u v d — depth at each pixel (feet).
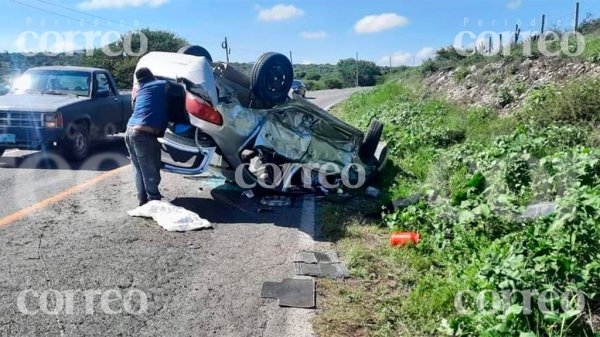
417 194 23.24
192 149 22.20
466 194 20.62
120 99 38.75
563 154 22.06
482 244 16.80
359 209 22.93
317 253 17.35
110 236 18.31
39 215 20.48
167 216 20.11
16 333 11.82
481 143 32.55
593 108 32.45
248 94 23.79
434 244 17.21
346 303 13.92
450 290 13.78
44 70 36.73
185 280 14.99
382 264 16.53
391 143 35.65
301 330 12.51
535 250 13.43
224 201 23.71
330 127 26.73
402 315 13.21
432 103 56.08
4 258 15.93
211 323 12.69
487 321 11.84
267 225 20.39
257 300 13.93
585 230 13.89
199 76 21.09
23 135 30.83
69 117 31.83
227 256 16.97
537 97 37.93
